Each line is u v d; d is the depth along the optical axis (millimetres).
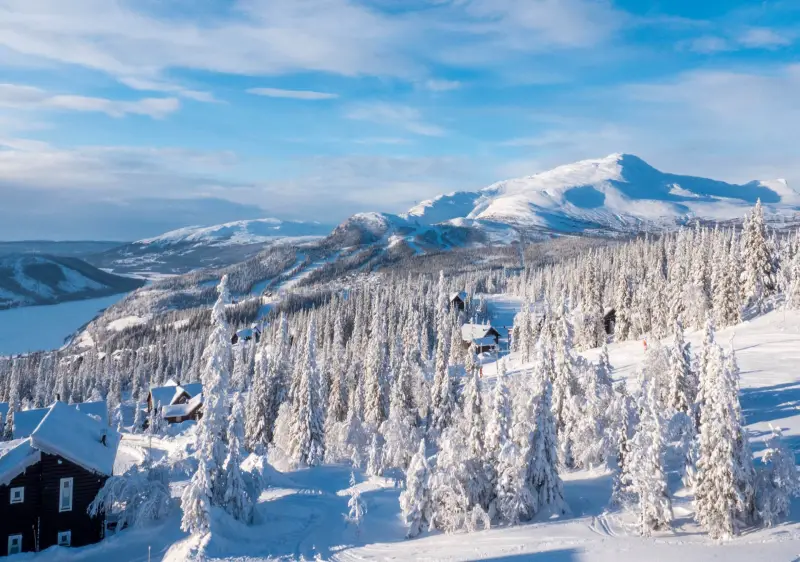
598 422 50906
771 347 84188
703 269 114562
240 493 39531
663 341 103000
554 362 57062
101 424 48125
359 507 40062
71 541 39062
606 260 192125
